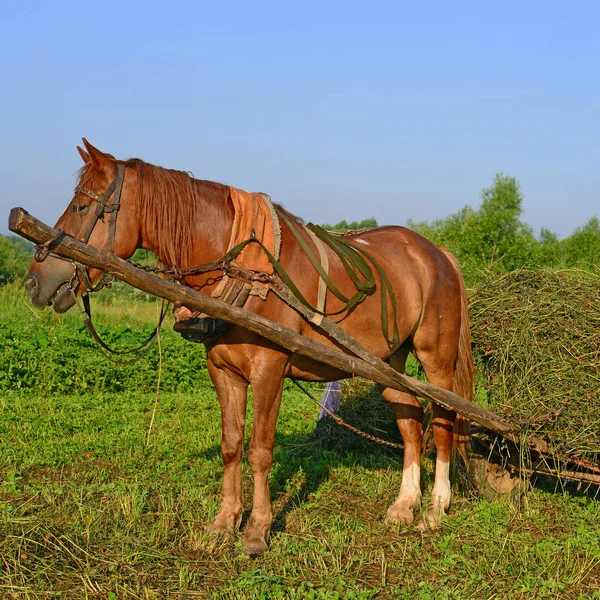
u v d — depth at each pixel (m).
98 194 4.16
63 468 6.05
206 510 5.00
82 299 4.26
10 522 4.30
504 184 25.17
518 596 3.92
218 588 3.86
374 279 4.88
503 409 5.07
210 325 4.13
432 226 26.45
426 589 3.89
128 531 4.48
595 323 4.95
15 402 8.66
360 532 4.92
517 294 5.40
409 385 4.77
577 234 27.33
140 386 10.50
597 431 4.75
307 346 4.21
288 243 4.46
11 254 27.36
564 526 5.05
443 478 5.42
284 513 5.24
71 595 3.66
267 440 4.42
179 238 4.30
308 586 3.88
